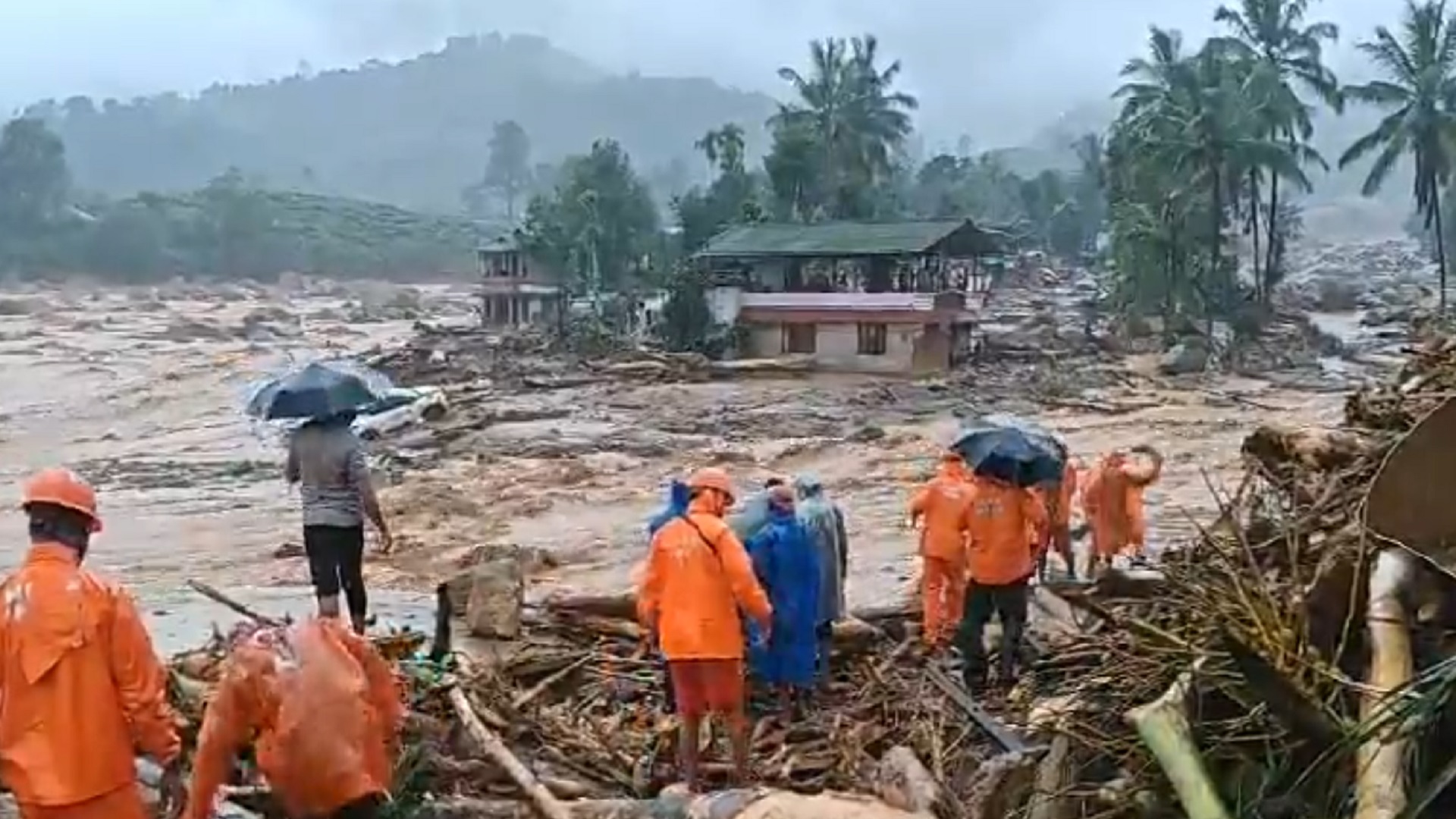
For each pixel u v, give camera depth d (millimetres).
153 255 153000
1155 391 56438
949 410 50844
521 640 13422
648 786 10133
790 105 89062
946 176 128250
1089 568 18578
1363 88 76750
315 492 12062
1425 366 13477
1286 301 98875
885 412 50312
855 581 22453
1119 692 8578
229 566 27141
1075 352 69188
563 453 41844
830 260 65250
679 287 67188
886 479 36625
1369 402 12656
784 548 11570
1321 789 7371
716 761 10562
